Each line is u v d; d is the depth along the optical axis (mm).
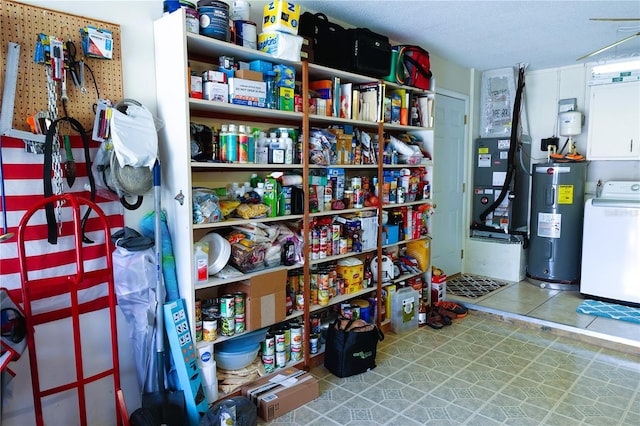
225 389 2420
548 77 5035
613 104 4305
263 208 2541
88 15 2057
